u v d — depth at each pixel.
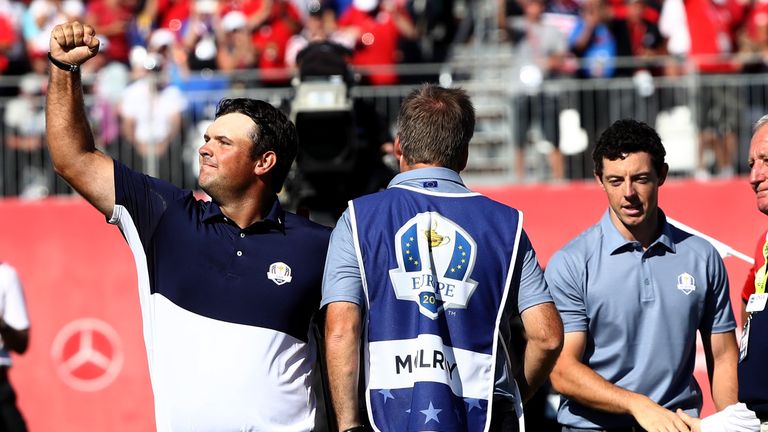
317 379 17.11
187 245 15.05
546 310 14.64
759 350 16.08
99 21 40.88
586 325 17.56
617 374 17.53
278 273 15.06
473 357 14.17
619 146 17.19
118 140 35.78
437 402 13.79
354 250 14.51
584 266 17.55
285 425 14.88
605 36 39.47
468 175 37.41
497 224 14.66
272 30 40.19
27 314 27.59
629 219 17.25
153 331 14.96
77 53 14.73
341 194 21.89
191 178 35.66
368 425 14.70
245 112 15.42
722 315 17.80
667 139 35.56
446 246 14.41
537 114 36.44
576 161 36.12
